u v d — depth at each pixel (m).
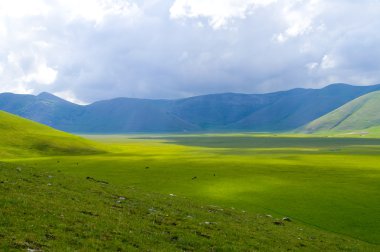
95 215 34.00
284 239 38.97
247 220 45.66
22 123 192.25
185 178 84.38
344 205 62.03
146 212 39.38
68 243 25.81
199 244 31.52
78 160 119.06
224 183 79.00
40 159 120.50
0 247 22.48
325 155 167.12
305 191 72.06
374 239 47.25
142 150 194.12
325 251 37.62
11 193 34.69
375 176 92.44
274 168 105.44
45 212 31.20
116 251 26.38
